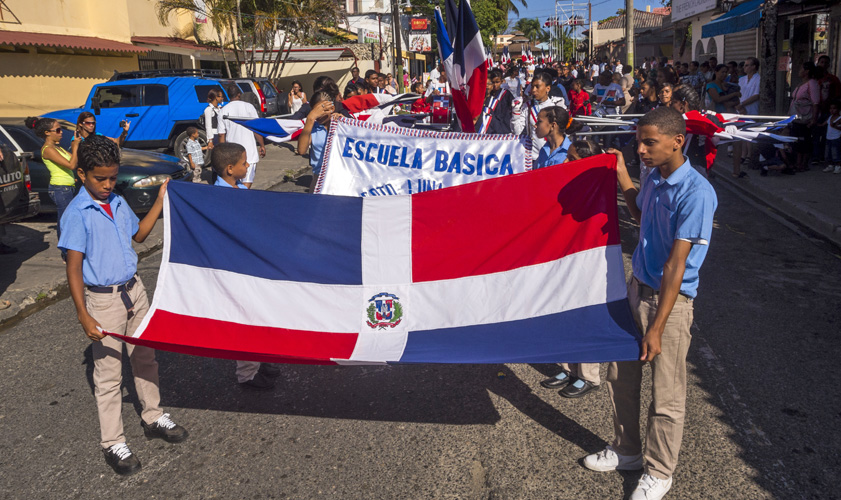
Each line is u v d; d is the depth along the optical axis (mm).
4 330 5758
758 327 5176
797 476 3338
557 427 3904
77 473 3615
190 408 4285
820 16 16312
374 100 6730
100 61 19562
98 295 3477
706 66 14977
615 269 3400
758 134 4246
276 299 3820
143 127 13820
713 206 2801
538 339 3342
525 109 7359
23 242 8492
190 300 3814
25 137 9266
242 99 8703
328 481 3459
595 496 3254
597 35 62125
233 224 3822
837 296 5770
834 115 10586
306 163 14508
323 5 25953
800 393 4156
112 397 3574
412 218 3750
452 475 3469
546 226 3553
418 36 44125
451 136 4840
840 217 7914
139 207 9195
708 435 3725
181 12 23828
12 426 4117
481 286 3639
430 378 4598
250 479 3504
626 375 3273
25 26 17016
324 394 4414
